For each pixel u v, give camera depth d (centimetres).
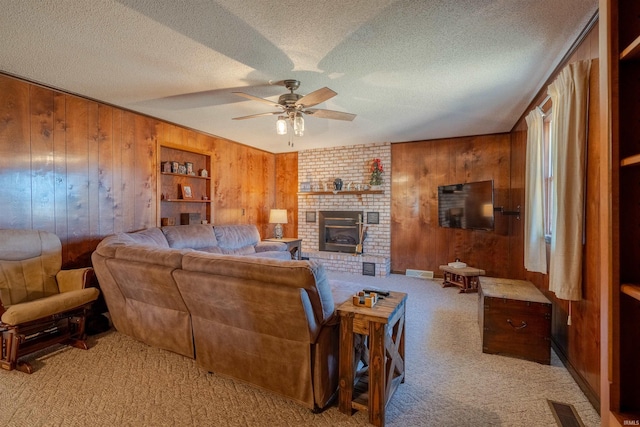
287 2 174
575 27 199
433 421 180
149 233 367
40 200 297
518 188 430
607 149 94
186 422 178
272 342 193
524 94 317
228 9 181
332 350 193
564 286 215
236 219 570
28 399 199
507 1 173
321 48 226
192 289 206
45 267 286
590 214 200
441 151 535
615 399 91
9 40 216
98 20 192
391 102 344
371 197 586
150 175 405
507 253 492
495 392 209
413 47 224
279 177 690
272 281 179
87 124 335
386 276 548
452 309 378
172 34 208
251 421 179
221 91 312
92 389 209
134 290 253
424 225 551
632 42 86
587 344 204
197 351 226
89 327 298
